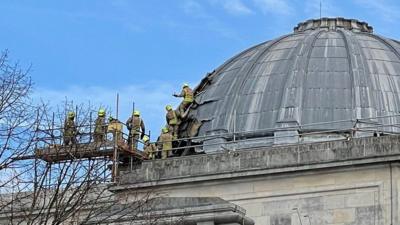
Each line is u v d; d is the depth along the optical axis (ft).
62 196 248.73
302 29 358.02
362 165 300.81
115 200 273.13
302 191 303.89
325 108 323.16
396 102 325.62
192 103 336.49
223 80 338.95
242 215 280.31
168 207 278.05
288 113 322.75
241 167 307.99
